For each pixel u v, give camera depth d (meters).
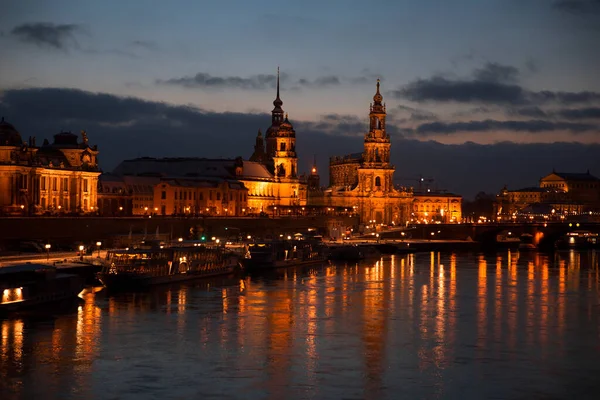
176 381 107.06
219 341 128.50
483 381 108.94
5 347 122.19
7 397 100.44
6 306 146.88
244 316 149.75
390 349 125.00
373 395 102.75
